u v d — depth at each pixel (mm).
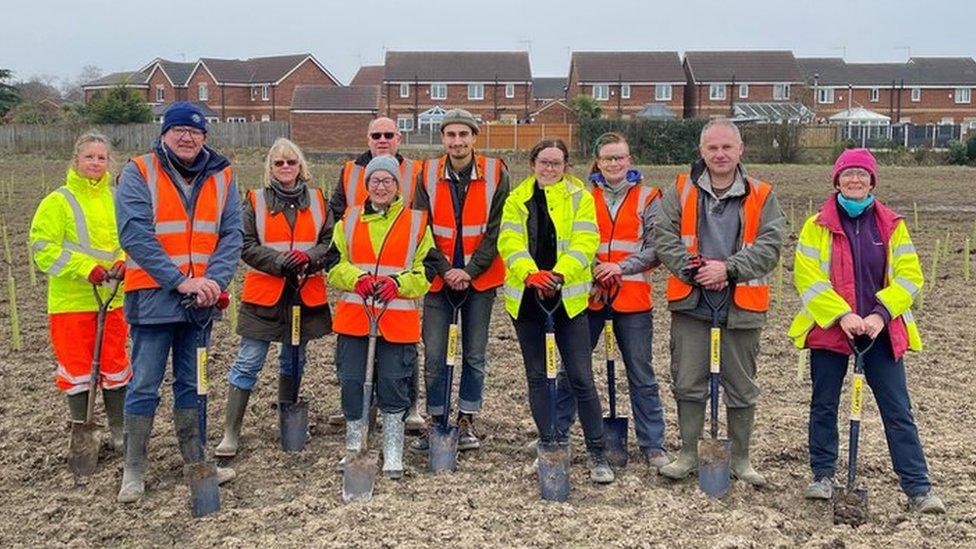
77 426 6172
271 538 5117
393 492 5836
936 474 6109
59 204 6332
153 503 5762
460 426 6727
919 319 10875
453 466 6262
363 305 6020
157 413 7391
